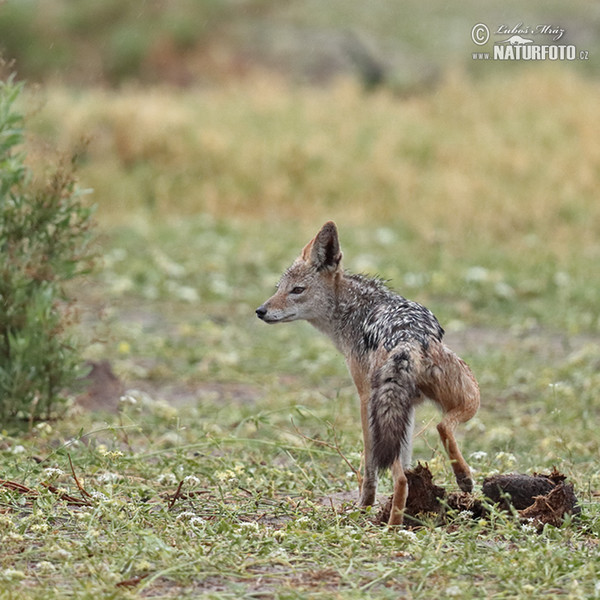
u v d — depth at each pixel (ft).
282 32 130.72
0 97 36.22
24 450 31.17
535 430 36.94
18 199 36.24
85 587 19.76
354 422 38.60
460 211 80.94
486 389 44.50
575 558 21.68
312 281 29.94
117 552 22.08
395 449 23.70
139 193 84.79
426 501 24.76
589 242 77.20
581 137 98.68
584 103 106.73
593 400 41.22
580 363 47.39
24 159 37.29
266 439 35.04
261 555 22.16
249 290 64.13
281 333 55.01
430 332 25.44
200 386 44.68
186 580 20.70
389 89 117.29
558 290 64.08
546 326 57.62
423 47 130.31
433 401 24.99
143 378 45.09
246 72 122.83
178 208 83.41
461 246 74.59
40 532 23.47
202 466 30.04
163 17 127.54
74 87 118.52
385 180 88.02
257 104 104.58
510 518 24.57
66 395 37.93
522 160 90.84
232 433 35.55
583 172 88.63
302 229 78.84
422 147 94.99
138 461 29.91
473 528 24.21
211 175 88.22
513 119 102.63
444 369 24.76
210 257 69.56
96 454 30.50
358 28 135.44
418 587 20.20
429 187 87.20
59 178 36.06
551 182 87.40
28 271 35.53
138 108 93.45
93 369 40.86
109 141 89.45
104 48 124.16
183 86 120.78
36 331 35.42
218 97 108.27
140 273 64.75
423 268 67.92
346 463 31.01
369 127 99.76
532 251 73.72
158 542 21.85
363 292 29.37
